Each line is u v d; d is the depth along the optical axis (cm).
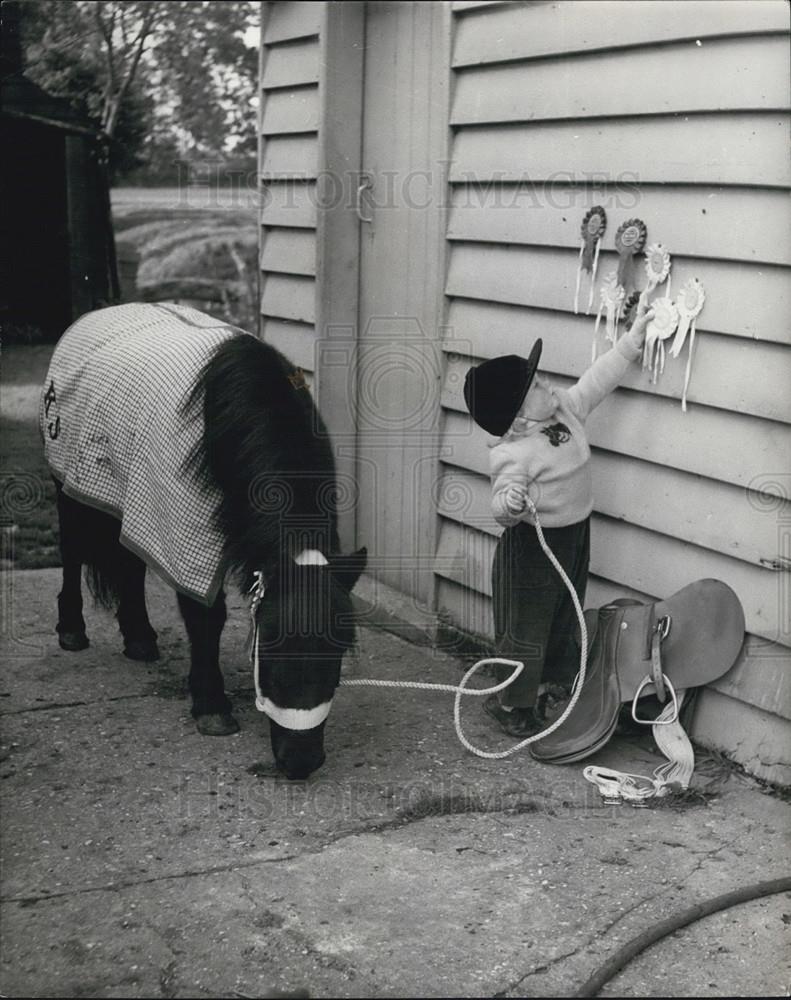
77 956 246
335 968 244
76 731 359
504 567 352
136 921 259
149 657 417
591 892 275
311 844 296
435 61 442
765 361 312
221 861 286
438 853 293
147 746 350
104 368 368
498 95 398
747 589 326
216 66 984
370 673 414
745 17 307
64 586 422
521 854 292
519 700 354
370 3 477
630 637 341
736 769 332
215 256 1017
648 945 253
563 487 342
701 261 327
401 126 465
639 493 354
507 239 397
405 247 468
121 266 1019
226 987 237
